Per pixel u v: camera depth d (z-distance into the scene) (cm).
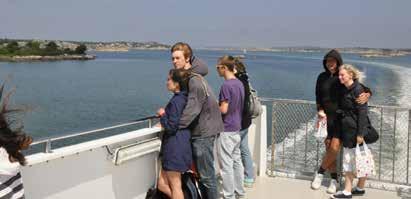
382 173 811
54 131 2342
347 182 525
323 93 543
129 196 420
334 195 529
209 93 418
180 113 398
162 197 434
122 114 2975
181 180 432
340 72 506
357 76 509
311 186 573
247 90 518
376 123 1282
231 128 485
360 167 509
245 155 560
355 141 510
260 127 621
